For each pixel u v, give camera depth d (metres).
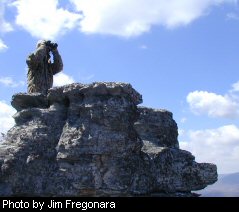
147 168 25.86
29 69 30.33
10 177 23.89
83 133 24.31
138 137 25.67
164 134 29.86
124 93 25.23
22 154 24.47
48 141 24.98
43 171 24.34
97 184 23.95
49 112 25.84
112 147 24.27
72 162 24.27
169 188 26.77
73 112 25.25
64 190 23.97
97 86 24.95
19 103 27.14
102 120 24.42
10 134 25.44
